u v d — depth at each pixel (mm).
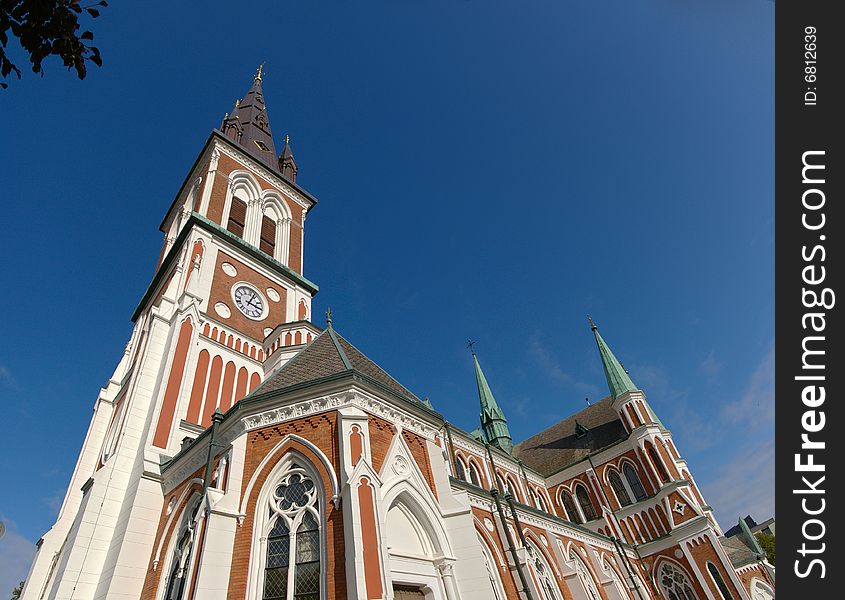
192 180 45500
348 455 15672
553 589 26516
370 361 23781
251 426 18078
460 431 44031
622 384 55500
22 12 6609
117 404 33375
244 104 58219
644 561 46156
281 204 46688
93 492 21734
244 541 15266
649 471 50406
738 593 40781
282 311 37500
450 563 16312
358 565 13102
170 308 30438
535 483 54312
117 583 18406
